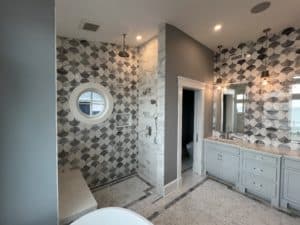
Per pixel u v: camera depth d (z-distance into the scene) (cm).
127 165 333
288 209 222
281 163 224
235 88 324
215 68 358
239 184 271
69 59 265
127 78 324
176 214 215
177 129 273
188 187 283
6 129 93
